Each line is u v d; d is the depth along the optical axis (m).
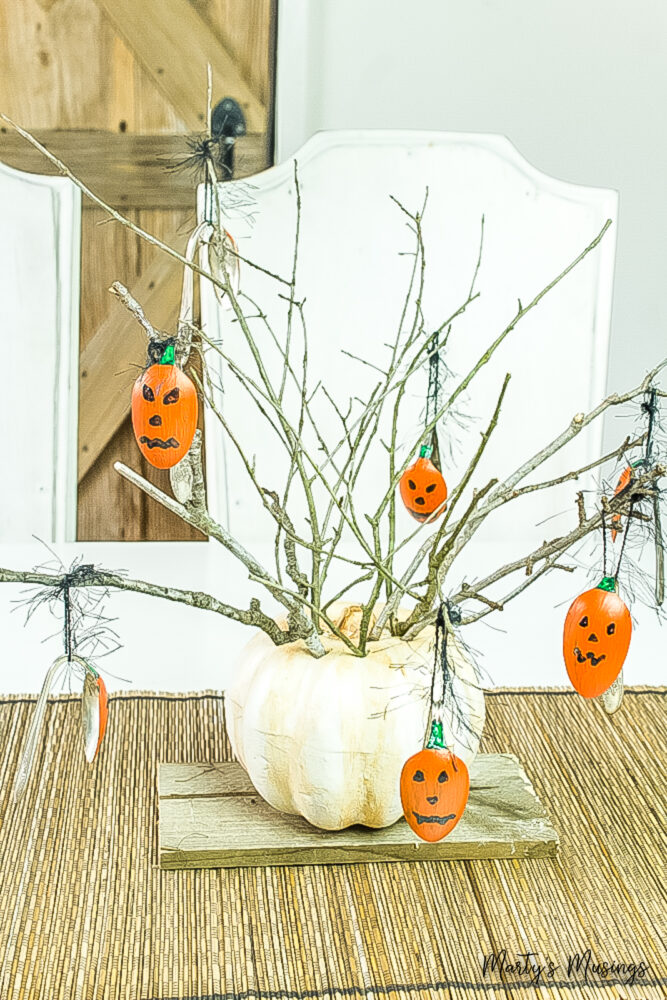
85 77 2.34
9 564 1.84
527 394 2.03
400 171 1.95
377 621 1.33
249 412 1.99
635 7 2.55
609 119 2.63
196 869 1.30
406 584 1.31
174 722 1.51
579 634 1.23
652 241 2.74
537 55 2.56
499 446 2.05
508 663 1.67
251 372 1.98
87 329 2.43
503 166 1.96
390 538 1.31
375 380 2.00
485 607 1.79
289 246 1.95
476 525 1.25
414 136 1.94
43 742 1.47
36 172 2.38
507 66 2.56
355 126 2.54
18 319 1.98
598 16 2.55
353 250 1.96
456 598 1.27
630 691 1.60
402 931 1.23
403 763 1.28
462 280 1.99
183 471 1.21
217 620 1.75
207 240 1.23
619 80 2.61
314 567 1.28
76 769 1.43
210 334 1.95
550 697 1.59
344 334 1.99
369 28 2.47
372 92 2.52
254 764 1.31
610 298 2.01
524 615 1.78
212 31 2.35
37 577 1.20
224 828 1.32
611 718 1.55
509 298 2.00
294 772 1.29
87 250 2.39
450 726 1.29
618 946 1.22
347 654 1.30
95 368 2.44
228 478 2.00
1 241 1.96
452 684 1.25
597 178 2.68
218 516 2.01
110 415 2.45
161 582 1.82
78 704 1.53
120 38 2.32
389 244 1.97
